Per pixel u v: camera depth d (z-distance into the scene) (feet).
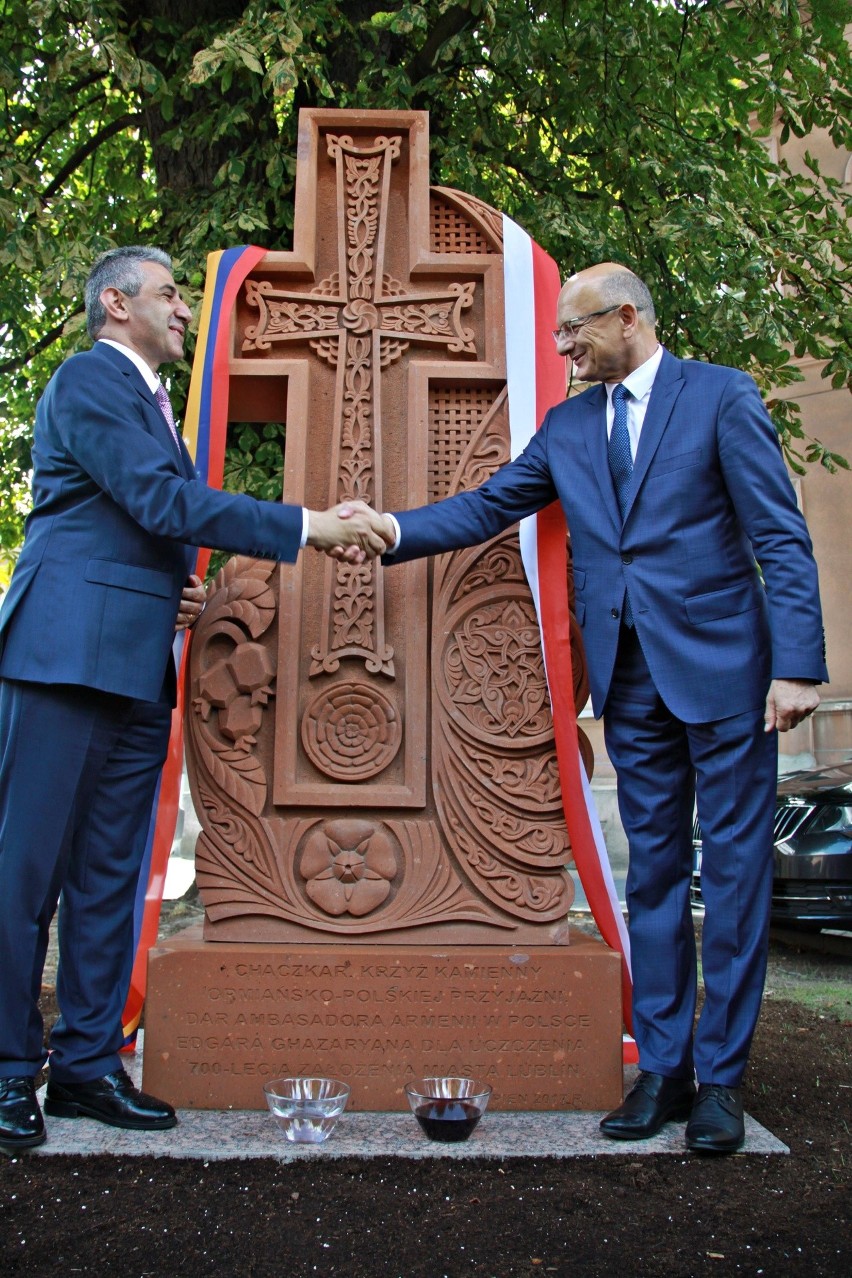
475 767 8.71
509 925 8.47
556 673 8.73
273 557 7.68
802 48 19.97
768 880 7.60
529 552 8.94
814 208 22.07
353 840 8.57
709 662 7.68
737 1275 5.52
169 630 7.82
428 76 19.53
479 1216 6.19
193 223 18.61
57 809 7.33
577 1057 8.00
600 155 20.63
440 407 9.51
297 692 8.80
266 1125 7.54
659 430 7.97
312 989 7.98
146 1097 7.61
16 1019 7.26
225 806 8.58
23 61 19.31
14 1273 5.46
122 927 7.87
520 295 9.46
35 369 24.20
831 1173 6.91
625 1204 6.38
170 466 7.50
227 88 16.30
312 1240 5.87
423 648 8.93
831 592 33.30
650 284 19.58
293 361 9.35
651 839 7.99
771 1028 12.08
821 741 32.19
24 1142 6.98
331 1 17.25
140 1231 5.96
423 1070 7.95
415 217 9.64
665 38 20.43
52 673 7.22
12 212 17.17
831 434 33.86
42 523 7.68
